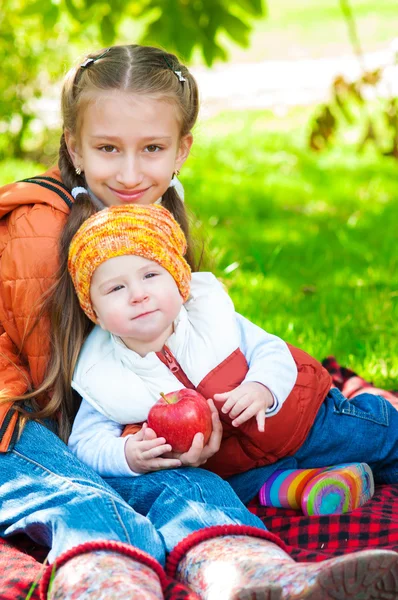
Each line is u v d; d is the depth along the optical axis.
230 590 2.66
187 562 2.89
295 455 3.74
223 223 8.97
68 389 3.62
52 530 3.01
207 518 3.03
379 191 10.54
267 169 11.73
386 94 10.58
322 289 6.81
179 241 3.52
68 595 2.65
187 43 7.58
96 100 3.56
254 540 2.93
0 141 12.06
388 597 2.64
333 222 9.04
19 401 3.57
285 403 3.59
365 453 3.80
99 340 3.60
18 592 2.89
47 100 13.24
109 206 3.73
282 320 5.94
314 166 11.93
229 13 7.62
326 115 9.32
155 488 3.25
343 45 20.42
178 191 4.07
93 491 3.13
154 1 7.71
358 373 5.15
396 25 22.14
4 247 3.68
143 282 3.38
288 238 8.49
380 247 8.10
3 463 3.38
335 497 3.46
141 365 3.47
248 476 3.66
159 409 3.30
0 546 3.24
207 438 3.32
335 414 3.80
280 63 19.30
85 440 3.47
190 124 3.89
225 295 3.69
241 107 15.88
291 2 27.50
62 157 3.87
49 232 3.62
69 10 7.84
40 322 3.60
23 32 11.36
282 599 2.58
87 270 3.38
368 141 9.56
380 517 3.34
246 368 3.59
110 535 2.93
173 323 3.57
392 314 6.03
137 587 2.60
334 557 2.84
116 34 7.88
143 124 3.56
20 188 3.72
